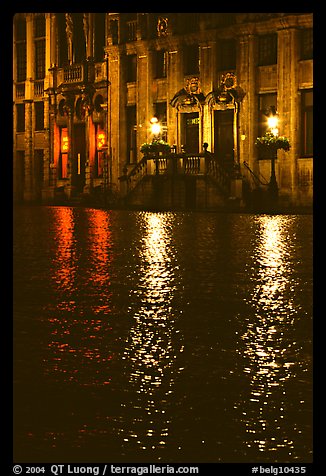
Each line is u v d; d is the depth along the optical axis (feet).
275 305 39.29
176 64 185.06
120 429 20.16
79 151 214.28
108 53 201.16
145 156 183.11
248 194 167.94
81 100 211.61
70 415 21.26
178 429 20.17
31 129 228.63
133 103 197.57
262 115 171.63
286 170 164.25
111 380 24.76
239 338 31.19
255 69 170.91
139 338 31.17
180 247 71.26
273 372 25.73
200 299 41.29
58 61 219.41
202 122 179.73
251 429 20.12
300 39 164.55
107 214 141.08
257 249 68.69
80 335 31.78
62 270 54.34
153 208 169.89
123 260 60.70
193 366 26.61
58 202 213.87
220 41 177.58
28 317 35.91
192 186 171.94
